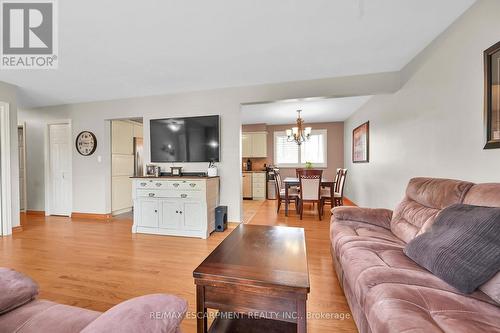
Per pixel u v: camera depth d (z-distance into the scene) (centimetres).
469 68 185
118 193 489
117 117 426
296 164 709
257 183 682
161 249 288
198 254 272
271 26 210
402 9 188
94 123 441
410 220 187
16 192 355
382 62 288
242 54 262
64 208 476
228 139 378
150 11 185
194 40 231
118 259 257
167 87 369
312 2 178
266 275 121
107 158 443
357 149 523
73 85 354
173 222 345
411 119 280
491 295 101
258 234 191
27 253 273
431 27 213
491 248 109
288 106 494
